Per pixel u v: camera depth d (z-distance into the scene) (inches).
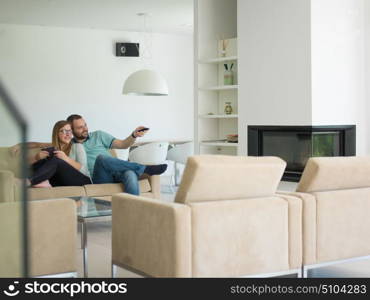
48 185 240.4
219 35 325.4
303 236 146.7
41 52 409.1
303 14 261.9
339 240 153.3
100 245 207.3
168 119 458.0
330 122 266.2
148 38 446.6
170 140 424.5
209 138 327.0
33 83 407.2
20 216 91.6
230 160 133.3
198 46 315.3
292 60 267.9
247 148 293.9
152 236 133.6
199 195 131.6
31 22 393.7
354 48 276.4
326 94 264.7
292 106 268.7
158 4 334.6
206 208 129.9
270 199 141.2
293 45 267.3
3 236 110.3
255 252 137.6
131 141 277.4
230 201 134.6
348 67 273.9
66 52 417.1
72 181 248.5
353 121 276.2
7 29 398.9
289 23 269.0
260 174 137.4
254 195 140.7
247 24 291.6
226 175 131.9
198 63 317.4
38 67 408.5
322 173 148.9
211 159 130.3
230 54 315.0
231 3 331.6
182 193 131.2
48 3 329.1
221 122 330.0
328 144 268.4
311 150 260.2
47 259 137.0
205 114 323.0
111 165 253.1
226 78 316.5
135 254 141.0
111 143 278.4
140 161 353.1
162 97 454.9
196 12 315.3
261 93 285.0
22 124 82.3
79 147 266.2
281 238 142.0
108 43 431.8
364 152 280.5
